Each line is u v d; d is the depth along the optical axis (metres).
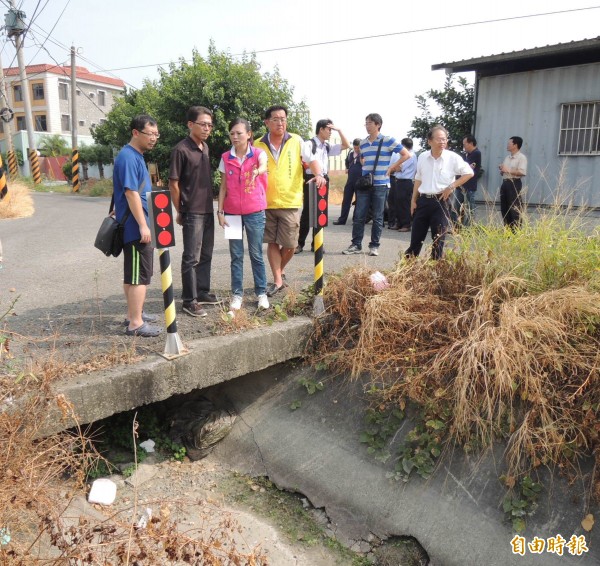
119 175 4.26
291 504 4.22
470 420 3.89
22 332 4.67
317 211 4.96
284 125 5.35
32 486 3.07
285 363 4.94
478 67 10.85
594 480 3.48
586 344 3.86
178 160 4.81
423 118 14.57
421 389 4.11
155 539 2.97
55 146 41.91
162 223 3.95
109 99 51.28
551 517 3.50
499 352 3.82
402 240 9.07
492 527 3.58
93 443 4.32
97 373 3.81
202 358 4.17
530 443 3.63
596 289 4.18
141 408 4.66
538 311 4.05
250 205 4.99
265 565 3.21
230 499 4.23
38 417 3.38
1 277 6.84
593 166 9.58
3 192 14.02
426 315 4.49
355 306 4.85
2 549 2.79
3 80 22.25
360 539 3.89
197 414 4.71
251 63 18.33
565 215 5.08
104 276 6.86
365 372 4.54
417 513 3.81
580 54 9.53
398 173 9.93
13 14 23.11
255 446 4.62
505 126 10.66
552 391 3.76
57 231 11.22
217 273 6.79
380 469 4.09
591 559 3.29
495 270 4.59
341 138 7.23
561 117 9.88
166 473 4.41
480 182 11.16
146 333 4.52
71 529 2.97
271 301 5.41
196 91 17.88
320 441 4.42
